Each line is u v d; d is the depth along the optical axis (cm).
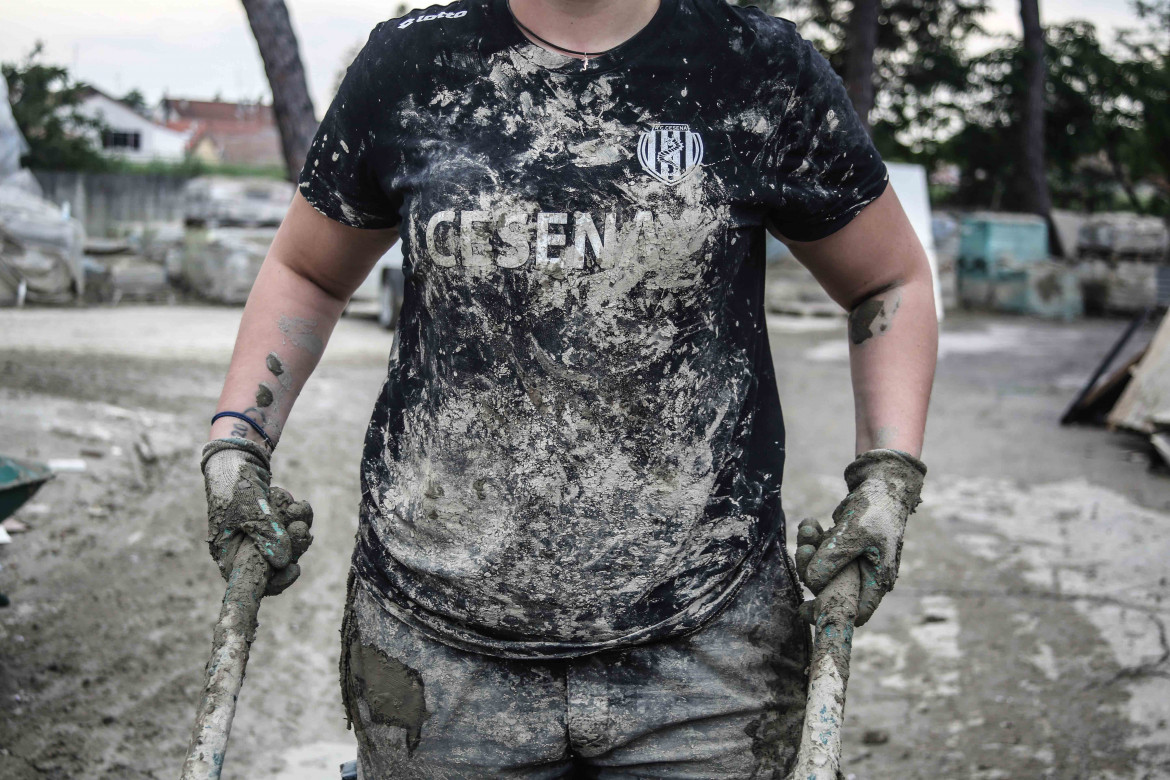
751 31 149
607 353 147
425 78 150
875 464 160
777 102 151
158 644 401
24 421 599
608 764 161
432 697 158
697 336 150
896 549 154
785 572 164
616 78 146
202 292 1588
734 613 157
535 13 147
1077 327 1678
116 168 3012
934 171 2623
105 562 462
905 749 356
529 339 147
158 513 521
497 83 148
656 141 146
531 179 145
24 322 1200
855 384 172
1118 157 2638
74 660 380
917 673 414
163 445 613
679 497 152
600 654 156
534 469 150
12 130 1508
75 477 534
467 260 146
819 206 159
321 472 600
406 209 153
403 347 163
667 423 150
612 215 144
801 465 715
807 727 137
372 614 163
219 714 139
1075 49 2442
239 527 160
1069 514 618
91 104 5850
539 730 158
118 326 1205
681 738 158
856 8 1698
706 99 148
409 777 162
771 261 1686
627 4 147
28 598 421
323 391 797
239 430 169
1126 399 781
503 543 152
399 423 162
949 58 2391
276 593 164
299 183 169
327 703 377
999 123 2411
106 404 676
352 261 176
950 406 948
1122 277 1838
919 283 171
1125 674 407
